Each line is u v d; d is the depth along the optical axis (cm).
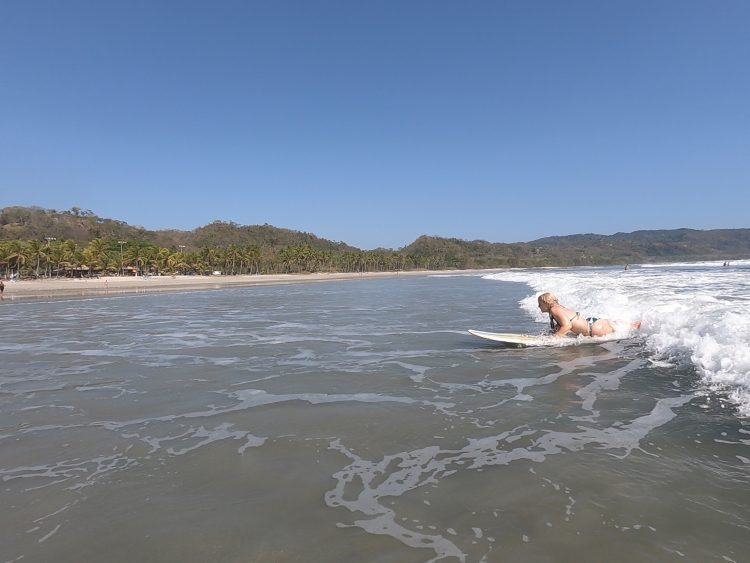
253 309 2469
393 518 326
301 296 3844
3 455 462
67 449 475
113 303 3303
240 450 464
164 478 402
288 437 498
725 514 311
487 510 331
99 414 597
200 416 581
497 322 1494
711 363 692
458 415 554
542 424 509
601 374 718
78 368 905
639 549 276
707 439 441
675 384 638
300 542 298
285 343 1193
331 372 824
